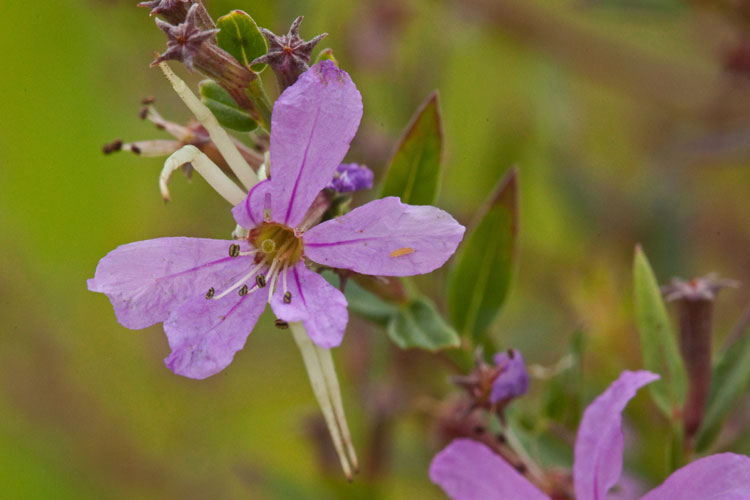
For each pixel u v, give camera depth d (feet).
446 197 0.39
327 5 0.38
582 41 0.42
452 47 0.40
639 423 0.33
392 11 0.38
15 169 0.43
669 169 0.40
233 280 0.27
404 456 0.36
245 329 0.27
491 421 0.30
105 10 0.37
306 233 0.27
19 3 0.41
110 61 0.42
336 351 0.37
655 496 0.27
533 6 0.43
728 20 0.36
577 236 0.41
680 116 0.43
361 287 0.29
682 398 0.29
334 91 0.27
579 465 0.28
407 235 0.27
